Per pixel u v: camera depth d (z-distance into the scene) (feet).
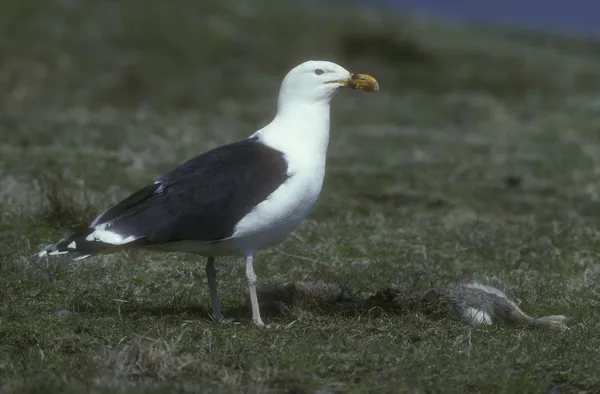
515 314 34.81
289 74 35.29
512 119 82.94
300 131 34.78
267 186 33.42
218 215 32.94
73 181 51.85
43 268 39.40
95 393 26.43
